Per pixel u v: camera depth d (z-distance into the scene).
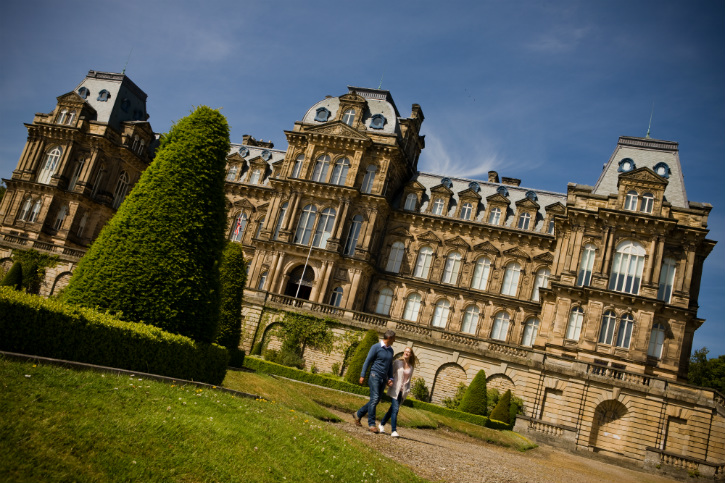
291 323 52.84
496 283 65.12
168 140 23.72
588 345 49.53
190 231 22.66
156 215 22.16
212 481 10.58
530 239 65.19
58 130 75.94
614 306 50.06
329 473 12.95
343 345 51.34
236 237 72.88
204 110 24.27
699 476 36.41
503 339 63.34
